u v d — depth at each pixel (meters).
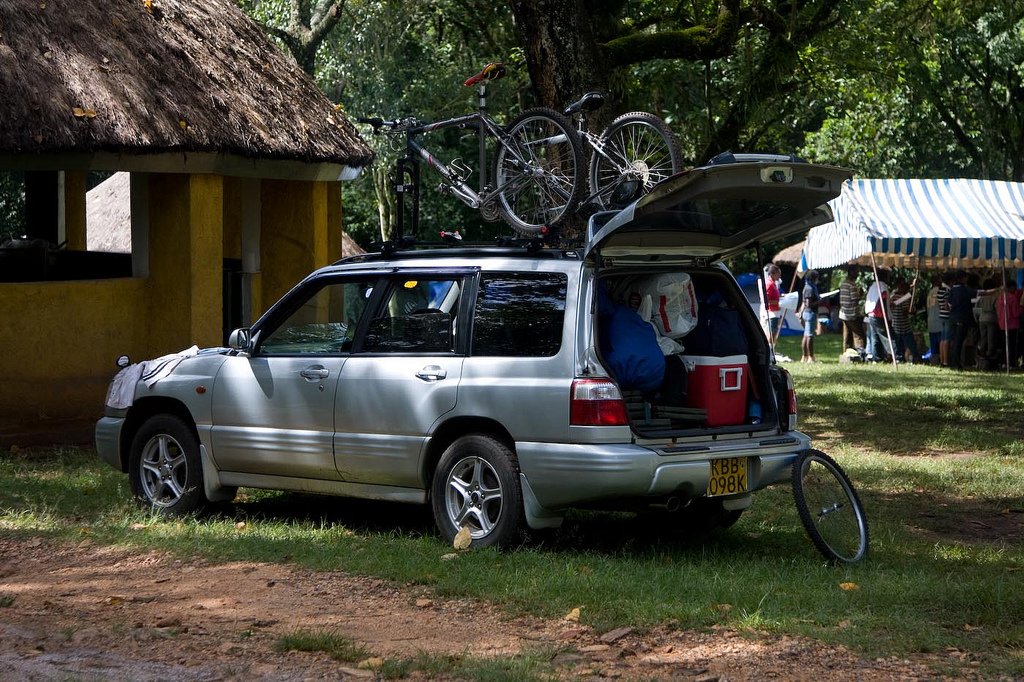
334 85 29.55
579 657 5.39
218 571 7.07
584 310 7.13
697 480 7.10
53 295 12.17
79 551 7.51
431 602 6.34
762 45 18.73
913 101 31.58
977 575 7.08
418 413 7.58
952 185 23.69
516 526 7.23
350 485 7.96
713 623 5.91
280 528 8.19
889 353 27.52
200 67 13.04
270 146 12.97
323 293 8.30
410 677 5.08
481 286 7.59
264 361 8.30
